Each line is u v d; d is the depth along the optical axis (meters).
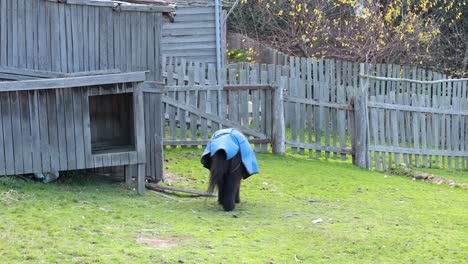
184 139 19.11
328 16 30.05
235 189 12.72
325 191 15.29
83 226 10.37
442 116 21.02
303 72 22.55
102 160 13.22
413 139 20.39
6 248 8.93
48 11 13.45
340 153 19.98
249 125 19.80
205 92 19.27
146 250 9.30
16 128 12.67
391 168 19.59
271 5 30.27
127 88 13.35
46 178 13.22
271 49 27.11
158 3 14.52
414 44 27.48
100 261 8.64
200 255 9.26
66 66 13.67
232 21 33.12
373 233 11.23
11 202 11.41
